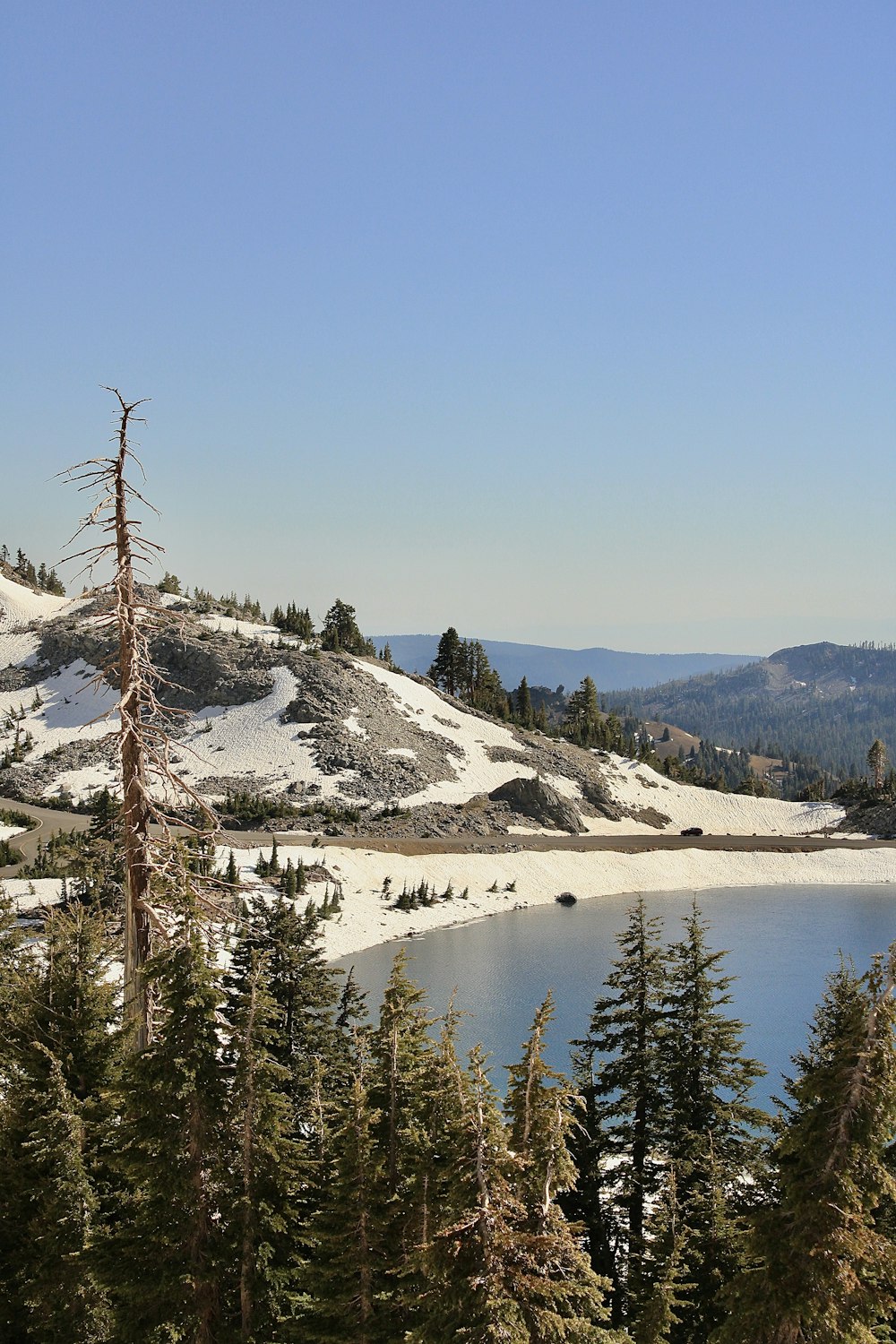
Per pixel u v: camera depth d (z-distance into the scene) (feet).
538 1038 52.03
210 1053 53.36
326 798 417.90
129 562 58.34
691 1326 63.26
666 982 89.15
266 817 389.80
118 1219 63.67
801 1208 47.85
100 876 129.18
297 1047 92.53
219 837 61.57
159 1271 52.03
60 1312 61.31
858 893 394.32
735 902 371.35
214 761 446.19
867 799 551.18
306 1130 73.61
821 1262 47.24
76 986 73.87
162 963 53.52
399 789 439.22
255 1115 53.93
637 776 573.74
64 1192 61.62
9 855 291.58
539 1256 43.78
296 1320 54.24
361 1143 53.26
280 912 94.68
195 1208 52.90
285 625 604.49
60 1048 70.95
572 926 319.47
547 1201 44.50
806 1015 208.03
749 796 596.70
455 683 638.53
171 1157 52.19
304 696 488.85
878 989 47.78
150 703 60.23
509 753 520.42
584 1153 81.10
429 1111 55.11
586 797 508.12
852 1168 47.11
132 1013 61.67
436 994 228.43
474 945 286.25
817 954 273.95
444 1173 44.83
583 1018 207.72
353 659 561.84
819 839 490.90
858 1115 47.01
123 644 59.00
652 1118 84.99
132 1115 53.01
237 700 495.41
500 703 634.84
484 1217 42.04
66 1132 62.75
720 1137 83.66
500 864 385.09
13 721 482.69
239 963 90.74
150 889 59.62
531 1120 49.55
